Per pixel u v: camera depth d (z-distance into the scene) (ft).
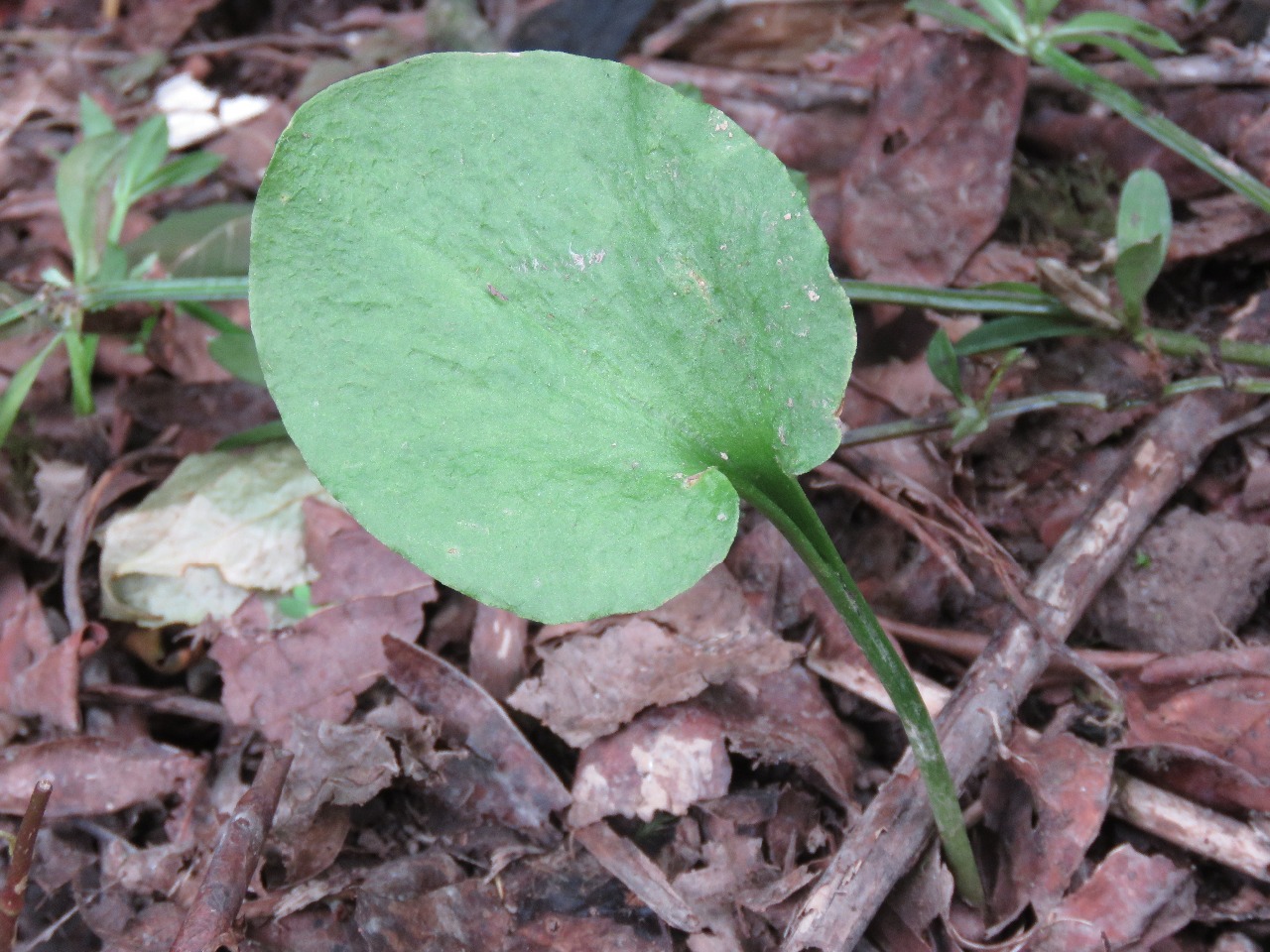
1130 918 0.87
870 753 0.97
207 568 1.05
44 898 0.95
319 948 0.90
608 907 0.91
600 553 0.75
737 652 0.96
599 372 0.76
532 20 1.44
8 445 1.14
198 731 1.03
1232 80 1.14
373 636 1.00
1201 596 0.97
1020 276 1.12
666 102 0.75
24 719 1.01
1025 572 0.97
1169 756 0.91
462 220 0.75
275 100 1.52
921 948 0.87
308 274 0.74
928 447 1.05
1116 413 1.03
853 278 1.14
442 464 0.75
